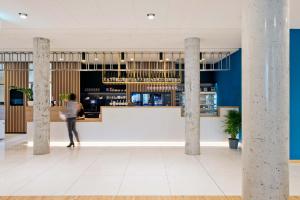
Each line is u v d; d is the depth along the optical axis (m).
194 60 7.71
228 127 8.53
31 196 4.34
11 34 7.46
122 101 13.38
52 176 5.46
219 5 5.40
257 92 2.77
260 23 2.75
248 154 2.86
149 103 12.60
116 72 13.08
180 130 9.14
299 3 5.16
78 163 6.57
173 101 12.59
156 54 10.68
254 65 2.79
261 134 2.75
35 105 7.62
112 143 9.18
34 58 7.70
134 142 9.18
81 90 13.35
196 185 4.89
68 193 4.48
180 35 7.58
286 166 2.79
